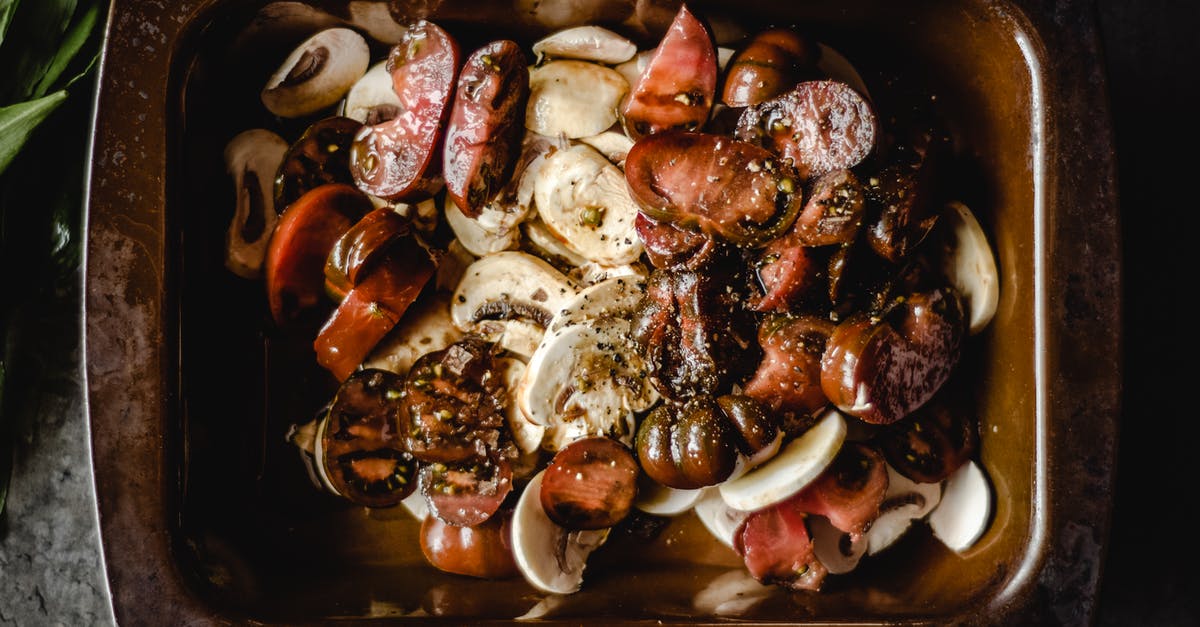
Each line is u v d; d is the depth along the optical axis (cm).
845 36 41
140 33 37
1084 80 37
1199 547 47
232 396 42
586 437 41
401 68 40
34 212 44
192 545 38
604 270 43
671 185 39
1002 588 37
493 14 40
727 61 42
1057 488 37
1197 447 47
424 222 43
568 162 42
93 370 36
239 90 41
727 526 42
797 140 40
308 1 38
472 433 41
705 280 40
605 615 39
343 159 42
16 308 45
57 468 46
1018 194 38
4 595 46
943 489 42
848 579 42
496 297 43
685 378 41
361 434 42
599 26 41
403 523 43
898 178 39
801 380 40
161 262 37
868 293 41
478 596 41
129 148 37
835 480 41
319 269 42
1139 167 47
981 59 39
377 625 37
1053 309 37
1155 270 47
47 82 43
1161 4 48
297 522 43
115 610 36
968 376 42
